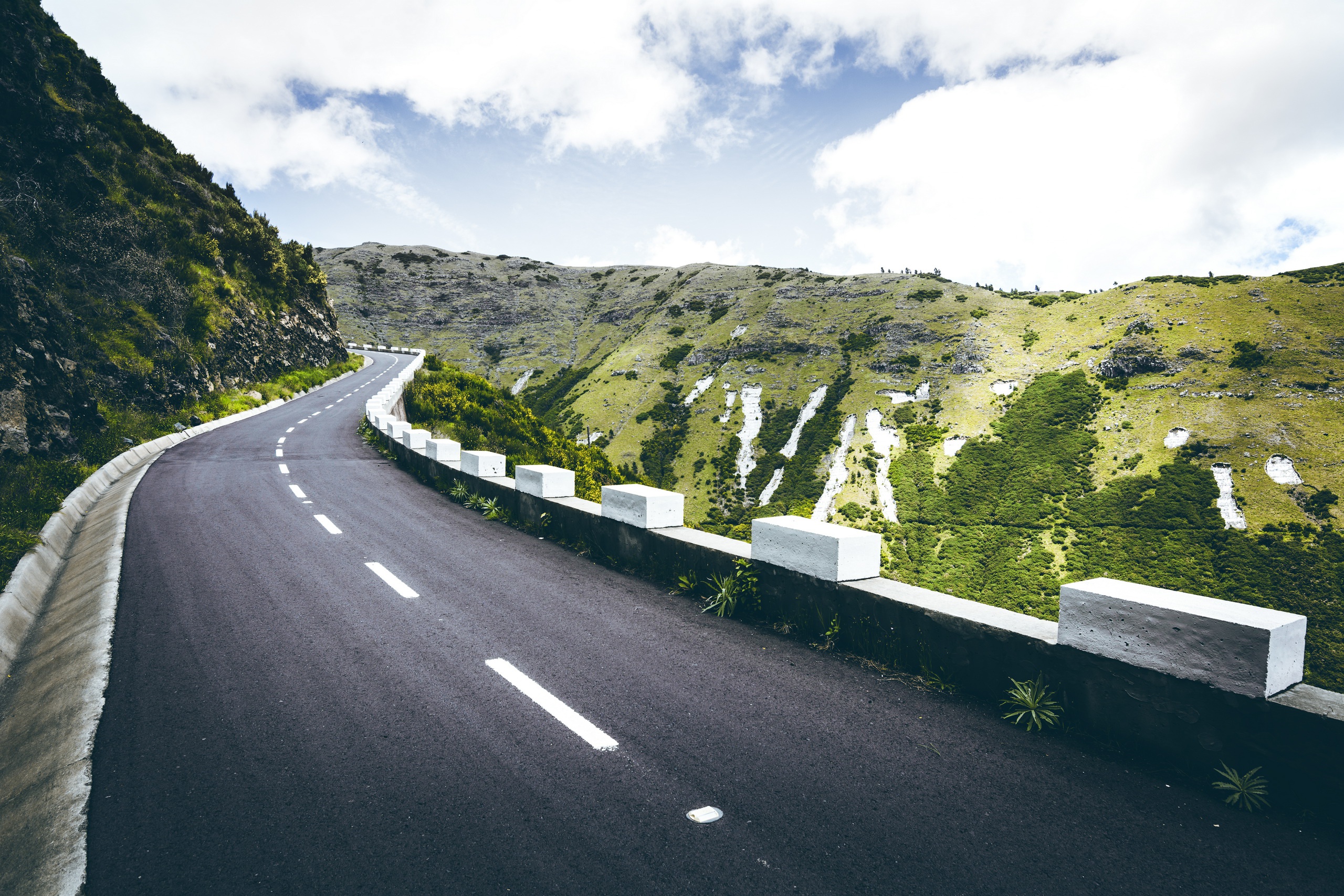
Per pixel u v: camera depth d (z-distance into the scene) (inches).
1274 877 103.3
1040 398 5797.2
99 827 118.9
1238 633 123.5
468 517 421.1
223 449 759.7
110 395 823.1
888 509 5103.3
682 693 172.9
